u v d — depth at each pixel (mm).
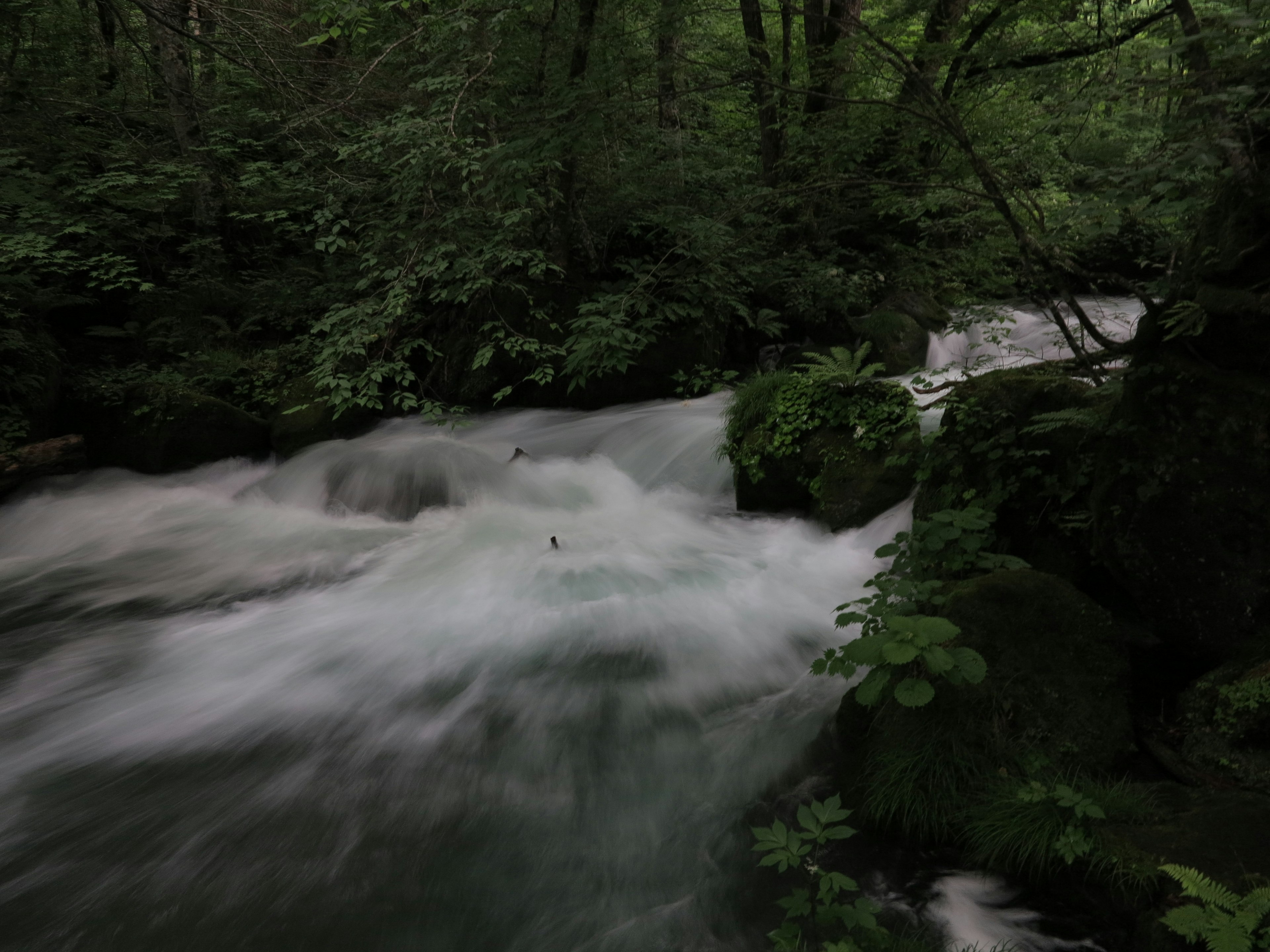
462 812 4113
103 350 11922
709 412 10336
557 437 10547
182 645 6039
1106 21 4668
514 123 6480
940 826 3645
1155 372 3869
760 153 14016
